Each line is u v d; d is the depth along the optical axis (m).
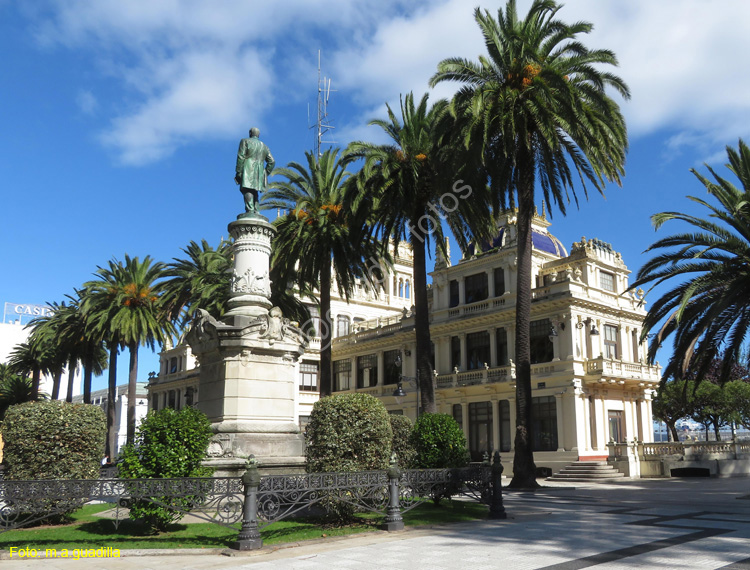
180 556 10.91
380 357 57.50
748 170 25.59
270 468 17.48
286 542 11.97
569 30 27.44
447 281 52.62
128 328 46.38
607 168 26.88
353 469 13.95
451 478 15.71
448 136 28.88
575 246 46.97
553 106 26.42
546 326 44.62
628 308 48.44
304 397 61.81
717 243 24.55
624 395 45.62
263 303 20.44
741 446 43.69
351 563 10.02
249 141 21.66
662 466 39.47
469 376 47.62
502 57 28.09
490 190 29.70
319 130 64.88
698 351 26.47
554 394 42.59
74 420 14.48
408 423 21.00
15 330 125.12
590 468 38.84
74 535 12.56
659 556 10.45
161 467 12.53
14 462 14.00
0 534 12.68
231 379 18.59
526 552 10.92
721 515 16.77
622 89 27.81
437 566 9.71
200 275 43.53
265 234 21.08
